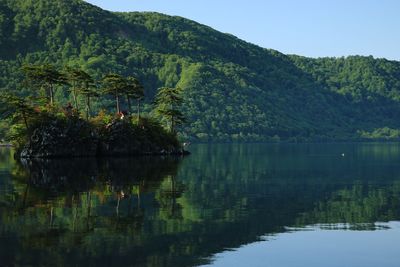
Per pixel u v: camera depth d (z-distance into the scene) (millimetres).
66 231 36438
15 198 51656
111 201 50375
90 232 36219
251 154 159875
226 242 34219
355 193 59938
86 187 61375
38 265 28578
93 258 29938
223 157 139250
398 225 40688
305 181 73875
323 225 40375
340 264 29859
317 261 30359
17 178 71625
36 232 35938
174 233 36469
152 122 140625
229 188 64125
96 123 126188
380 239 35812
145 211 44938
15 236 34719
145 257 30344
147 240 34188
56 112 122875
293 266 29359
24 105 118500
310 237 36125
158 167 94812
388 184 70250
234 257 30750
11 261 29219
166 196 55000
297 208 48344
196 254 31219
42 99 132875
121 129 128500
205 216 43250
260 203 51312
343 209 48031
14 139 121562
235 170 92875
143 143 133625
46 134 116188
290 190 62656
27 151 115875
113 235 35438
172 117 151625
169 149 141500
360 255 31734
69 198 51938
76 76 135250
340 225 40469
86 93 137125
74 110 126375
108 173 79938
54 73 128375
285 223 40938
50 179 70438
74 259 29688
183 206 48281
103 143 125188
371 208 48688
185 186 65000
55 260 29484
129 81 139125
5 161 108188
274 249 32750
